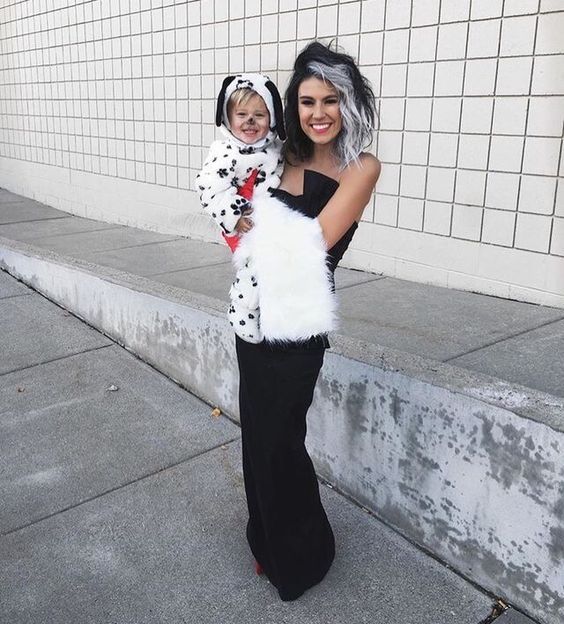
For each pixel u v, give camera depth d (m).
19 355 4.73
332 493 3.12
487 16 4.45
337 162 2.16
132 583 2.61
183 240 7.35
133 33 7.66
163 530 2.92
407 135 5.05
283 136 2.20
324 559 2.54
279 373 2.24
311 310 2.11
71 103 9.05
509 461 2.34
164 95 7.39
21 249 6.26
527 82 4.32
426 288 5.04
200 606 2.48
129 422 3.84
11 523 2.98
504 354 3.67
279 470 2.34
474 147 4.67
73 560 2.74
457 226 4.88
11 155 10.94
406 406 2.70
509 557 2.40
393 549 2.75
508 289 4.69
